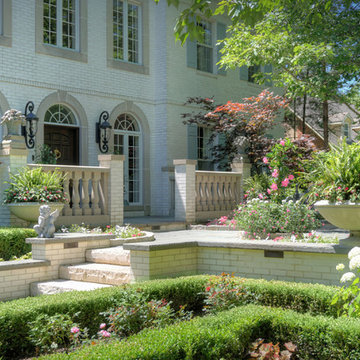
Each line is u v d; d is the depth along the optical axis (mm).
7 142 9297
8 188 9266
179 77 15469
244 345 4074
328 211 5992
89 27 13695
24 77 12281
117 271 6641
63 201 9523
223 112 14742
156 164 15195
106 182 10461
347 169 5996
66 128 13336
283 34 11461
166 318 4719
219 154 15375
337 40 11344
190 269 6871
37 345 4609
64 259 7363
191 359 3570
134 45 15016
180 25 4707
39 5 12641
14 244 8008
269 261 6398
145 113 15039
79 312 4688
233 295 5074
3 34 11945
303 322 4137
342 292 4301
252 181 12641
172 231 10977
